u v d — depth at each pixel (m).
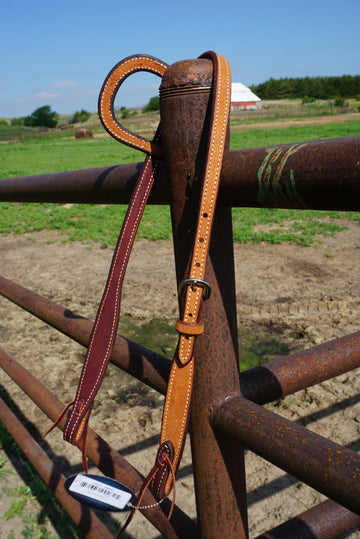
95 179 0.94
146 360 0.84
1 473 2.31
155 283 5.30
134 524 1.97
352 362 0.87
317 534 0.99
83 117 109.88
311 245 6.79
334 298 4.61
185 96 0.64
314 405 2.83
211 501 0.74
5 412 2.00
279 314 4.32
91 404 0.70
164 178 0.72
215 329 0.69
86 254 6.99
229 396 0.71
